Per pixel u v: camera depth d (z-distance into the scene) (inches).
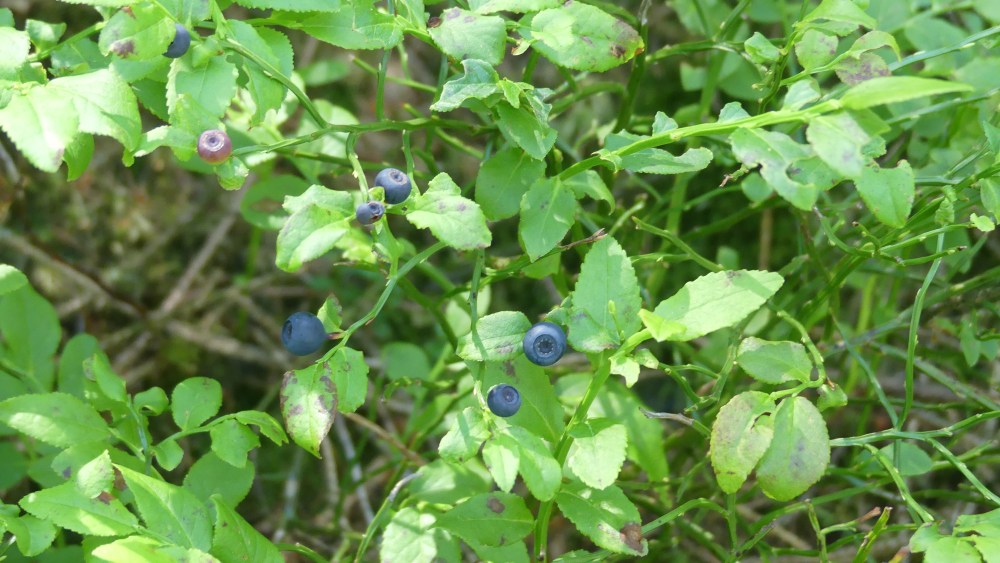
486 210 12.9
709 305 11.9
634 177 17.3
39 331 15.0
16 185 17.7
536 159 12.8
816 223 17.9
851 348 15.1
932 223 14.7
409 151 13.8
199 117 12.1
